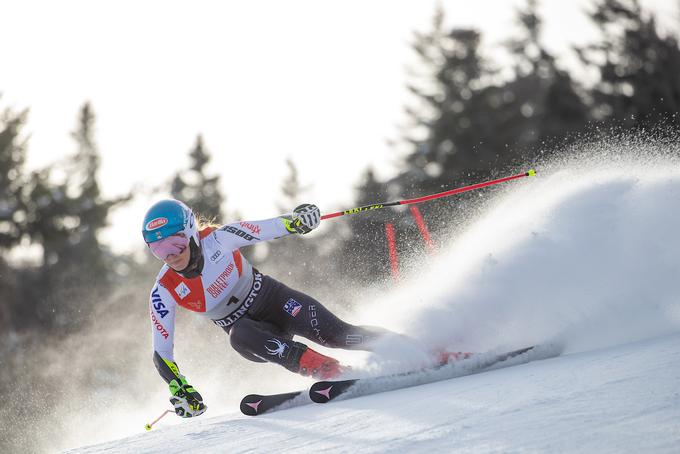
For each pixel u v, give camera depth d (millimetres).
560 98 87812
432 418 8672
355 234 57562
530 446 6973
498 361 12094
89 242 76562
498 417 8109
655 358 9500
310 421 10141
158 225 13102
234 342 13391
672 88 86438
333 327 14008
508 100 94688
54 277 71812
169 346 13500
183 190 109500
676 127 84250
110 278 79500
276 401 12250
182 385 13148
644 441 6625
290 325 14312
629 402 7707
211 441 9992
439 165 91250
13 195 71562
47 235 72000
